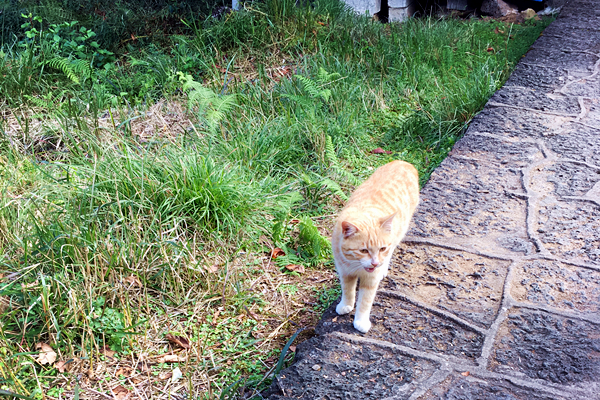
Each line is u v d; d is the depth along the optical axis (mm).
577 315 1602
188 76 2682
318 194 2238
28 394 1514
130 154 2143
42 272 1739
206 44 3178
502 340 1555
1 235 1825
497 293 1693
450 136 2555
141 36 3344
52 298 1688
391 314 1660
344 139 2539
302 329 1619
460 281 1743
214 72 2920
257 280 1899
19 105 2645
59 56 2832
